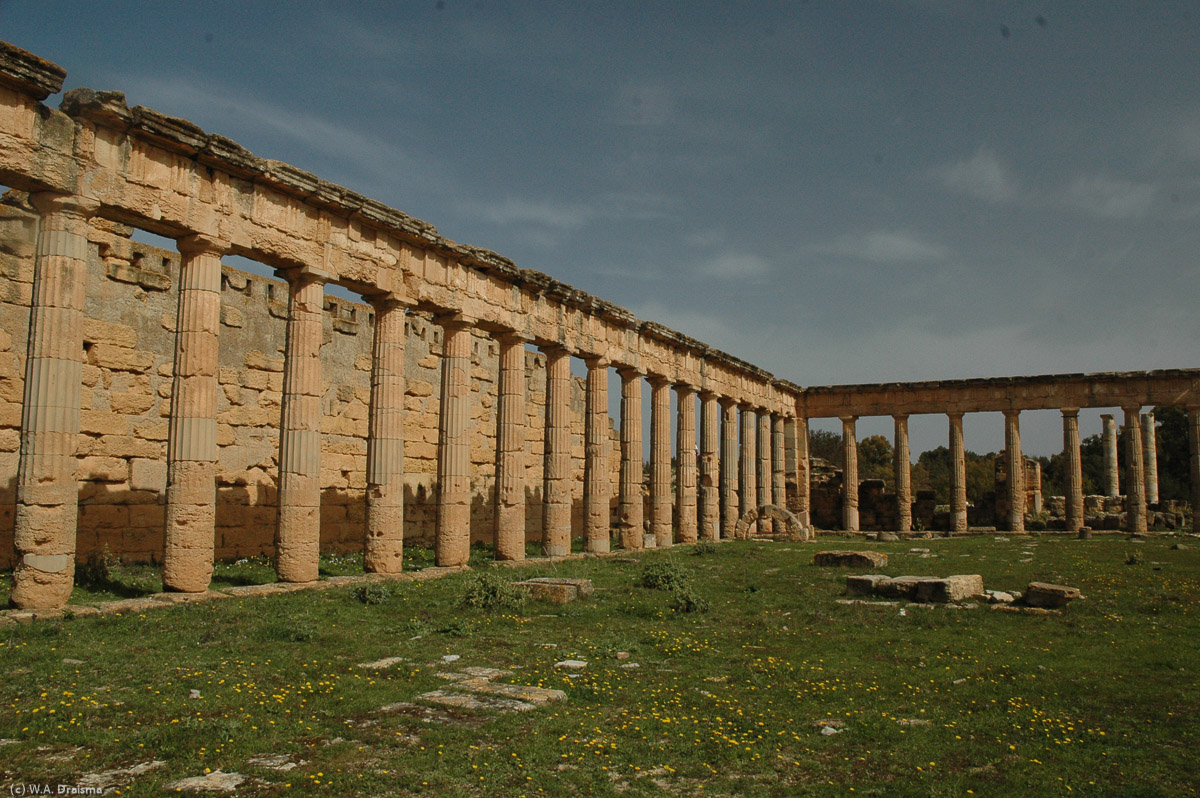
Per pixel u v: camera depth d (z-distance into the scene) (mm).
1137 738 11844
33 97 18969
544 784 9625
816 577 29312
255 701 12469
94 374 26578
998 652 17422
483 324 33375
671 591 25469
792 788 9805
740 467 59188
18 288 25047
